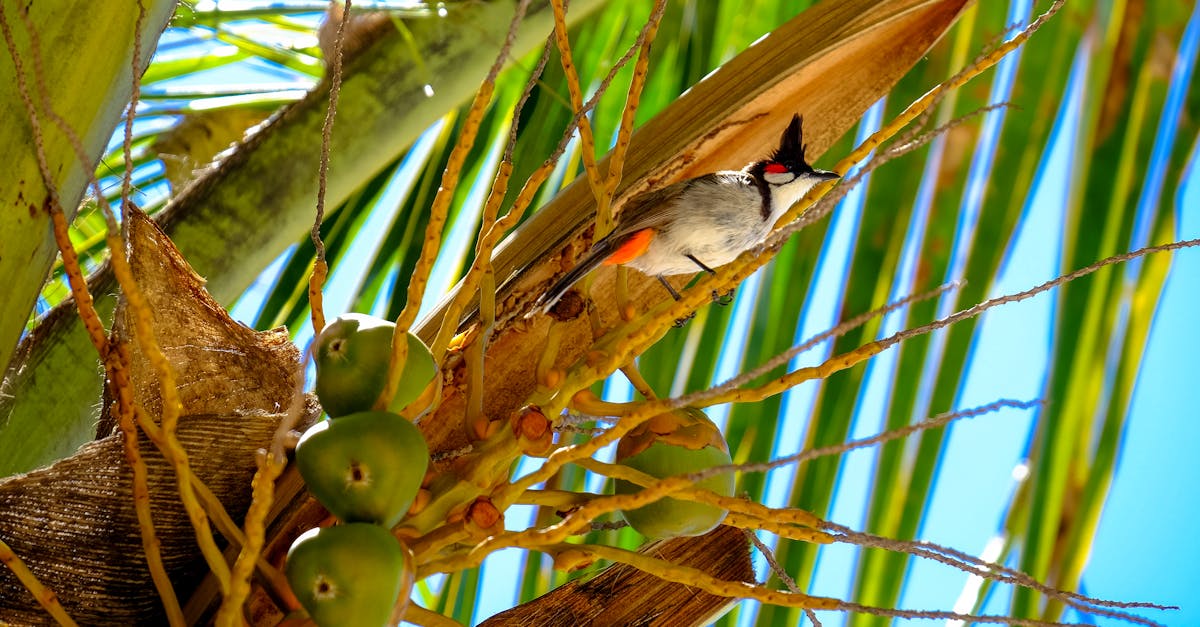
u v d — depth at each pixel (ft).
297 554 9.94
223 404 13.07
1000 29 19.45
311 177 17.04
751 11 21.50
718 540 14.14
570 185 14.43
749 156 15.25
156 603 12.02
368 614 9.80
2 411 14.61
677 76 21.47
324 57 18.30
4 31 10.31
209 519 12.09
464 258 20.99
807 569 17.88
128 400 10.98
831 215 19.21
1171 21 18.95
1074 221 18.39
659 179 15.05
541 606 13.62
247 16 19.71
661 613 13.70
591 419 12.71
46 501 11.92
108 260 15.69
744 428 18.65
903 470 17.83
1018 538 17.24
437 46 17.85
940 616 10.11
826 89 15.03
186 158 20.31
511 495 10.91
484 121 21.36
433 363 11.30
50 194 11.44
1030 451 17.56
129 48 12.21
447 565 10.78
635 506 10.12
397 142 17.42
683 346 19.43
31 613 11.64
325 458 10.20
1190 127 18.49
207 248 16.48
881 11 14.62
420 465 10.41
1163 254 17.97
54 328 15.12
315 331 11.39
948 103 19.25
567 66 12.73
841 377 18.38
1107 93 18.84
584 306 13.89
